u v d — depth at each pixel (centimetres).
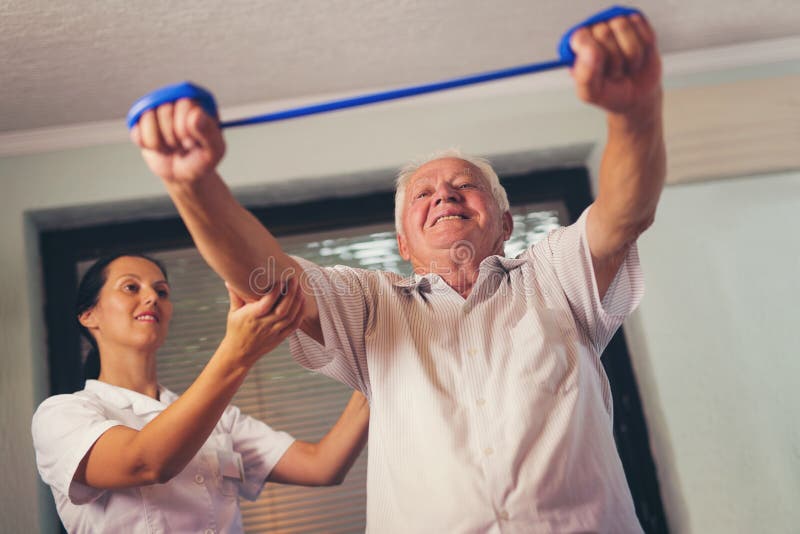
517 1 223
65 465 148
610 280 126
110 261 189
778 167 248
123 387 178
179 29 215
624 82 95
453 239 138
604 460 117
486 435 115
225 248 106
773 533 215
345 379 131
